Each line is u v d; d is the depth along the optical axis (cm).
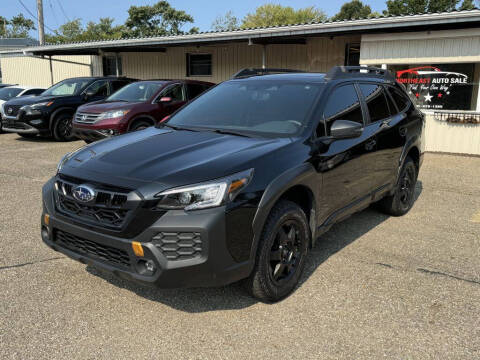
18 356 253
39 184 660
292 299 323
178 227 261
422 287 346
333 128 338
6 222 483
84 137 930
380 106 459
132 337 274
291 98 384
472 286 349
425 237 458
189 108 432
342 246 429
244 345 268
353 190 398
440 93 972
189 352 261
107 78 1208
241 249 278
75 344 266
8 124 1117
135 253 265
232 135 352
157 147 322
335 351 263
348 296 329
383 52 1020
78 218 288
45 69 2291
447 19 867
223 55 1536
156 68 1750
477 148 943
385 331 285
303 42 1340
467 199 609
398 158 480
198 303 315
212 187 267
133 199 263
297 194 342
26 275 354
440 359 257
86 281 345
